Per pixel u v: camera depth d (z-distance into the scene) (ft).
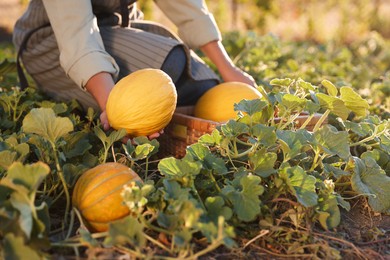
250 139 5.36
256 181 4.76
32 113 4.92
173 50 7.20
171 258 4.19
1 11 29.50
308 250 4.83
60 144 5.21
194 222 4.16
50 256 4.17
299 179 5.03
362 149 7.00
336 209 5.07
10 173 4.20
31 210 4.12
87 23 6.48
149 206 4.71
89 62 6.26
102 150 5.97
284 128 6.11
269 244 4.87
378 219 5.68
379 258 4.85
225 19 28.73
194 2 8.19
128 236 4.18
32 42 7.82
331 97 5.74
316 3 33.63
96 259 4.17
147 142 5.67
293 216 4.95
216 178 5.57
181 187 4.89
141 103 5.66
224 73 8.08
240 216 4.68
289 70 11.44
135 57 7.16
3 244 3.93
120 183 4.78
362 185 5.44
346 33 30.35
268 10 29.76
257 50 11.25
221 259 4.60
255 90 6.95
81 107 7.64
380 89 10.24
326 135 5.45
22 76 7.98
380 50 19.67
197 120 6.34
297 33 31.99
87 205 4.74
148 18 26.04
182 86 7.53
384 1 41.06
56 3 6.44
